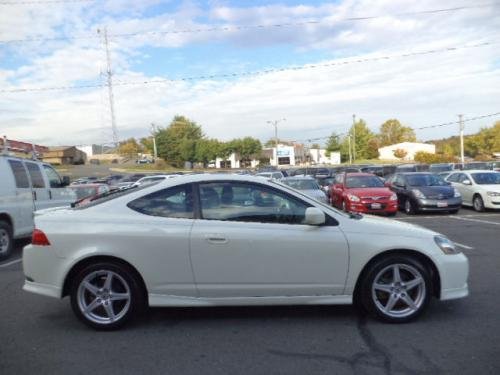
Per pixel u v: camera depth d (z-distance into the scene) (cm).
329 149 10575
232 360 408
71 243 479
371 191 1608
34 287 489
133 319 516
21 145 1177
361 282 491
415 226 527
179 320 511
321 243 479
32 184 1059
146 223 482
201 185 500
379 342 439
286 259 478
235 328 484
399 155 10475
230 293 481
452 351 416
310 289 482
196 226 480
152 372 388
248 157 10356
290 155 11375
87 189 1523
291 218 492
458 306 541
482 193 1670
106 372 389
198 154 9150
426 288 486
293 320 504
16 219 981
